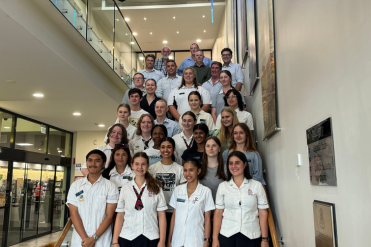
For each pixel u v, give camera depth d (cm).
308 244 228
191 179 328
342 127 164
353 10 148
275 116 318
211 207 329
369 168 136
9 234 879
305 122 228
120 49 821
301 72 236
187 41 1542
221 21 1293
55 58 506
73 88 670
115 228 329
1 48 463
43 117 980
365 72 138
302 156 238
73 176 1247
